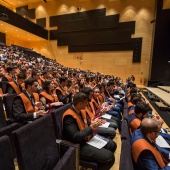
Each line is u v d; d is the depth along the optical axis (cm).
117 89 643
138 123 202
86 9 1564
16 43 1773
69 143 163
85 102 185
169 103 596
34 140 129
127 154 124
